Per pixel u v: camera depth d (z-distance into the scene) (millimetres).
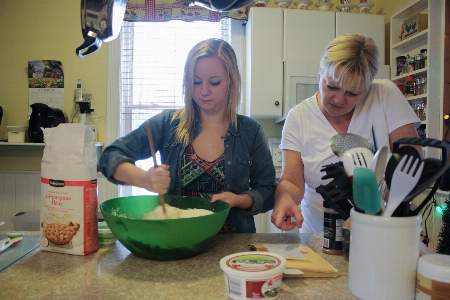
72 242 803
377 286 577
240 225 1076
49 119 2439
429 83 1991
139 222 711
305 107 1292
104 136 2713
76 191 800
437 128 1991
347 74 1003
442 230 732
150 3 2637
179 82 2844
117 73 2709
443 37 1965
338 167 641
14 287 632
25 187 2615
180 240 734
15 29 2650
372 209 576
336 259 800
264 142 1146
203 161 1083
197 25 2824
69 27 2674
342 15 2561
